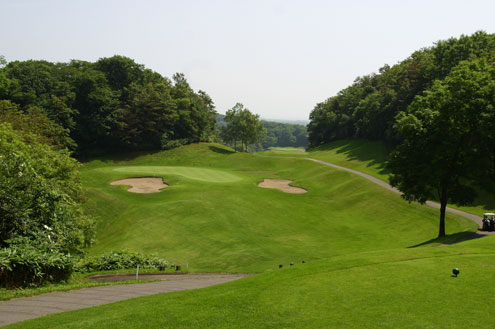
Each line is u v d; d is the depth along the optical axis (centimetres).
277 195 5347
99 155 9600
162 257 3031
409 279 1257
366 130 10050
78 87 9931
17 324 894
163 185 5550
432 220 3912
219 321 913
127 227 3875
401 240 3422
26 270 1410
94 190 4906
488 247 1927
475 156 3178
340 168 7312
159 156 9406
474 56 6166
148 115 10075
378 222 4206
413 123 3278
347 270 1436
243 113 10775
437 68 7194
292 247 3238
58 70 10981
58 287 1423
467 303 996
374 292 1123
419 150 3300
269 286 1250
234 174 7038
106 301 1208
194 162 8912
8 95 8919
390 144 8644
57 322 907
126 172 6125
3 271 1330
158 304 1065
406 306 984
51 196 1975
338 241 3466
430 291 1112
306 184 6256
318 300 1065
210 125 13812
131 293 1384
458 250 1820
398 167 3406
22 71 9906
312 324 879
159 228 3756
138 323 901
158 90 11106
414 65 8688
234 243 3356
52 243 1748
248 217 4166
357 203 4938
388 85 10456
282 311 979
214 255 3067
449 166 3275
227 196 4853
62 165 3231
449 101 3177
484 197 4434
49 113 8912
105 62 11281
